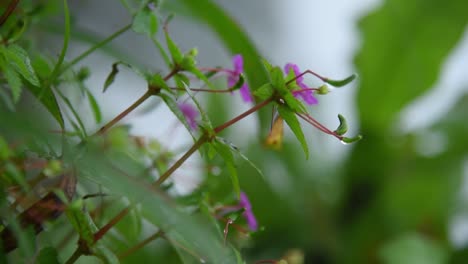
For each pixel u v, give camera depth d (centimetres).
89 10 94
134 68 37
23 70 35
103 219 42
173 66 38
